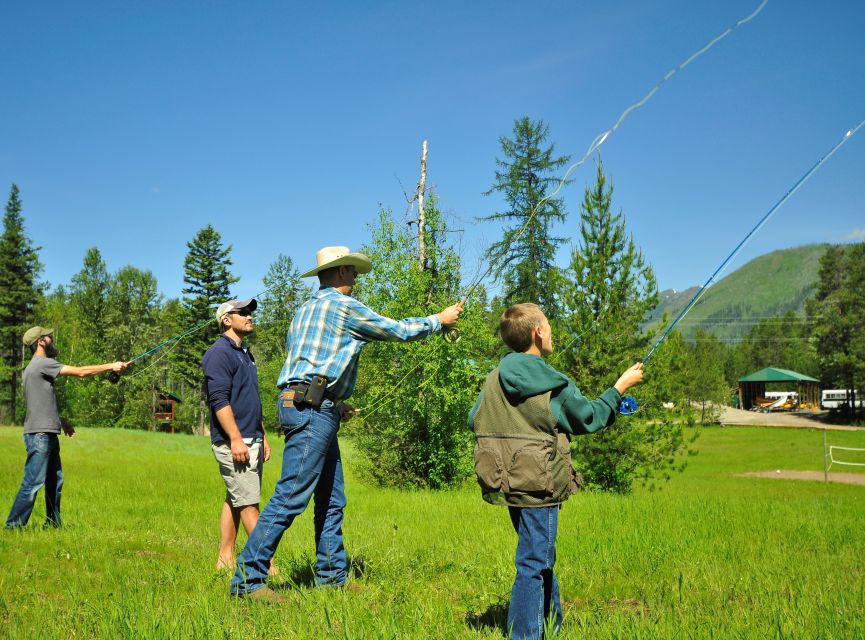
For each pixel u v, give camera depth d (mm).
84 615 3592
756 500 11844
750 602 4398
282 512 4176
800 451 44219
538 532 3254
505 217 33125
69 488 11852
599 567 5492
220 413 5125
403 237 16906
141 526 7410
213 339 60656
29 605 3850
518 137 33656
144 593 4078
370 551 5871
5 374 58000
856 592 4531
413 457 16578
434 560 5512
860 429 64188
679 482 24469
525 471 3193
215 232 60875
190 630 3309
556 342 15109
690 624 3625
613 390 3402
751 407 101125
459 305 4602
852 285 73938
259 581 4152
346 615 3564
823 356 76000
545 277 30375
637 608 4379
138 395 61688
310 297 4516
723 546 6445
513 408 3295
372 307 16641
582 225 15055
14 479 12242
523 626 3178
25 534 6191
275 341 59062
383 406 16312
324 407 4281
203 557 5621
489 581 4859
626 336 14875
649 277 15000
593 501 10617
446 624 3686
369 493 14141
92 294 76875
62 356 60781
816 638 3391
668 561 5785
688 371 15156
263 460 5379
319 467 4289
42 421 6727
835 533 7422
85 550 5551
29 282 60562
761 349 127000
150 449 26672
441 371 16125
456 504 11117
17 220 60312
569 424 3291
